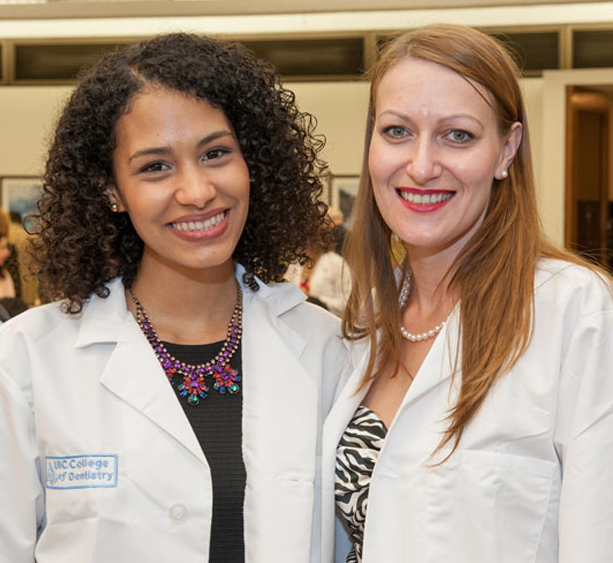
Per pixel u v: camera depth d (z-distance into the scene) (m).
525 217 1.76
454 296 1.88
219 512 1.75
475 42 1.71
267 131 1.93
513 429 1.64
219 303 1.93
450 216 1.75
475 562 1.63
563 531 1.58
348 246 2.08
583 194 5.53
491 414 1.66
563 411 1.63
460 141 1.72
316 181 2.12
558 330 1.65
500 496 1.63
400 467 1.74
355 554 1.92
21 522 1.74
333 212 5.12
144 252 1.90
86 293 1.88
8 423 1.75
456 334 1.77
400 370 1.94
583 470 1.57
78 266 1.87
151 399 1.77
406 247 1.98
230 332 1.93
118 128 1.75
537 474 1.65
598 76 5.00
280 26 5.00
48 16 4.76
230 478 1.77
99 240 1.88
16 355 1.79
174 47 1.80
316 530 1.86
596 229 5.68
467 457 1.66
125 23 4.95
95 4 4.63
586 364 1.61
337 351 2.04
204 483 1.74
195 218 1.73
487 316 1.72
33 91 5.42
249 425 1.82
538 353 1.66
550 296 1.68
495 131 1.74
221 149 1.76
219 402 1.84
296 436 1.84
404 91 1.72
